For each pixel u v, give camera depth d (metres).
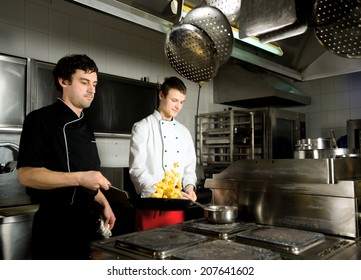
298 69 3.08
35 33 2.57
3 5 2.40
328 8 1.33
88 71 1.35
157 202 1.44
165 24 1.77
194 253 0.94
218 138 3.73
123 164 3.15
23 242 1.85
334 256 0.96
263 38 1.73
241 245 1.03
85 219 1.37
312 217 1.29
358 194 1.20
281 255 0.98
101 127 2.82
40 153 1.29
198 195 2.70
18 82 2.30
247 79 3.54
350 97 4.22
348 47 1.38
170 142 1.91
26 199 2.12
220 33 1.57
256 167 1.50
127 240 1.07
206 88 3.94
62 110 1.38
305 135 4.30
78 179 1.21
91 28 2.94
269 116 3.67
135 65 3.28
